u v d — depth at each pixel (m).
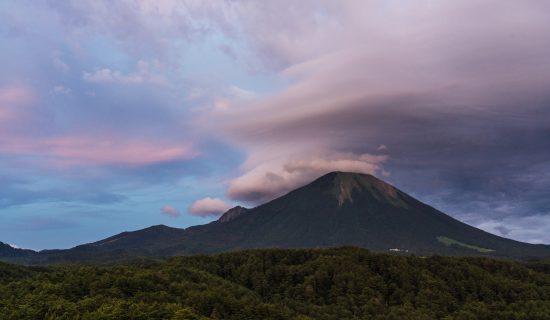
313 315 148.75
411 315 150.62
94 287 120.56
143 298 115.88
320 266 182.38
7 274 158.50
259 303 138.38
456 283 176.62
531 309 162.25
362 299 162.50
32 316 99.81
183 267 165.88
